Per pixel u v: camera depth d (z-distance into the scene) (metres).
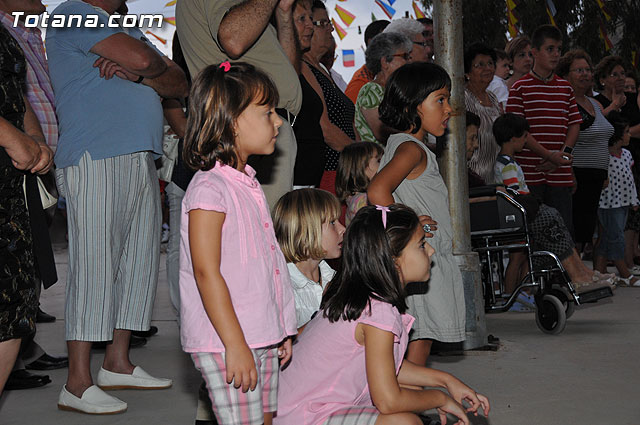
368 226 2.55
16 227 2.56
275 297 2.33
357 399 2.61
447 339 3.33
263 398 2.38
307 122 3.96
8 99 2.64
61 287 8.05
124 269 3.80
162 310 6.46
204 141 2.26
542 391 3.75
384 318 2.44
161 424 3.28
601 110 7.97
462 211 4.69
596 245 7.64
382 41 5.40
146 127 3.67
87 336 3.51
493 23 17.19
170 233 4.43
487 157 6.23
